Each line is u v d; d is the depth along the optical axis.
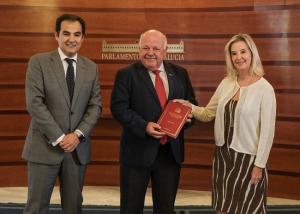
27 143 3.03
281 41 4.59
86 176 5.08
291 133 4.62
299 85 4.57
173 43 4.86
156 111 2.93
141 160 2.94
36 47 4.89
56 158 2.95
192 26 4.84
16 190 4.91
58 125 2.92
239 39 2.93
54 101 2.93
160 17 4.87
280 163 4.70
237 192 2.90
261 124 2.85
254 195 2.88
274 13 4.59
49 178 2.98
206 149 4.91
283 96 4.63
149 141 2.93
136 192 3.02
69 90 2.98
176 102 2.93
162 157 3.01
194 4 4.82
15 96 4.93
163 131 2.86
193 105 3.07
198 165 4.95
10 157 4.99
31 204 2.99
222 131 2.95
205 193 4.88
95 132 5.04
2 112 4.95
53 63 2.97
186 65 4.87
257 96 2.86
